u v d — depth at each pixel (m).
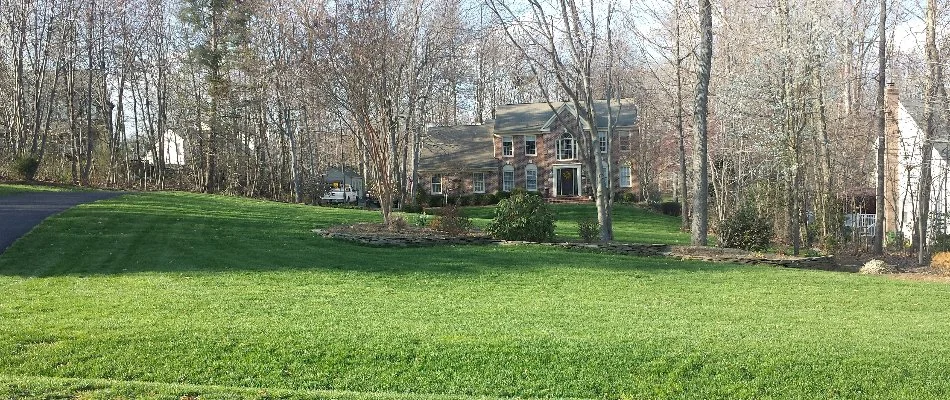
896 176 24.94
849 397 6.41
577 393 6.45
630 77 30.17
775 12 20.47
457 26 31.97
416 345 7.53
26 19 36.19
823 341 8.11
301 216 23.94
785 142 20.38
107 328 7.95
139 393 5.72
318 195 39.19
